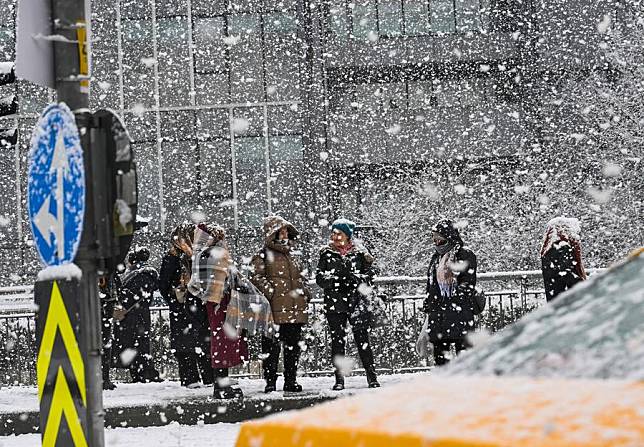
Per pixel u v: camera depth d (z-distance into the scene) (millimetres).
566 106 57312
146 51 50844
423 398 3203
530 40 57906
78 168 7578
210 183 50562
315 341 20875
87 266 7723
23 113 49188
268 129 51156
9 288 24328
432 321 17188
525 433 2633
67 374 7656
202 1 51344
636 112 56188
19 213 48906
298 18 51844
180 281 18016
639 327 3273
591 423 2654
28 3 7832
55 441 7711
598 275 3977
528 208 55656
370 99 58188
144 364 20641
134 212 7781
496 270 54875
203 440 13648
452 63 58094
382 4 58688
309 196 50562
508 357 3512
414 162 57500
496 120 57656
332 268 17562
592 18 57844
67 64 7941
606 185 55844
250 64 51406
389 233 56156
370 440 2807
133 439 13992
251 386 19000
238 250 50188
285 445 3037
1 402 17438
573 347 3342
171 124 50656
